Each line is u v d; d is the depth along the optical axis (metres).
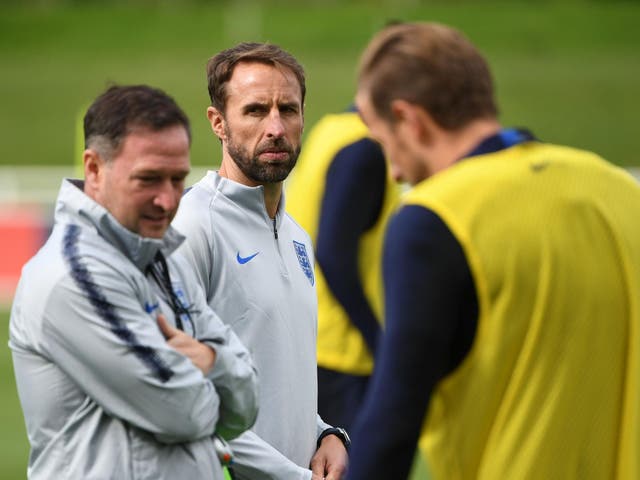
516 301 8.70
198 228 11.77
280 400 11.86
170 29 126.88
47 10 131.75
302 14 131.25
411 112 8.98
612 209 9.12
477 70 9.01
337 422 17.39
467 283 8.63
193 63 115.94
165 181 9.64
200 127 86.25
